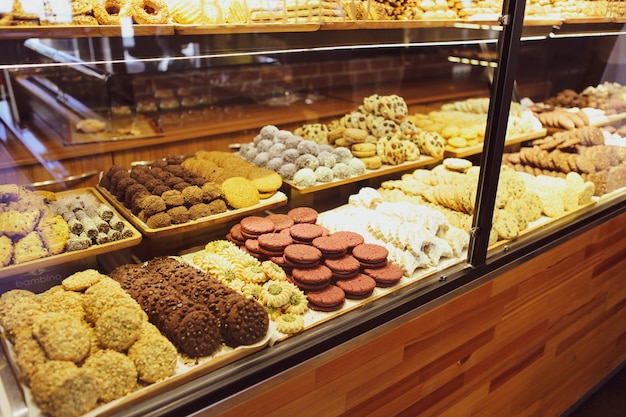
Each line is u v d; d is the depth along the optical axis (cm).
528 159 268
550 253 219
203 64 288
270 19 167
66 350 115
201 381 125
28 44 129
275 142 253
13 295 138
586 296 254
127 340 124
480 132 268
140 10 144
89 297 136
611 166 265
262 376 131
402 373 172
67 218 170
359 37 187
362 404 163
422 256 182
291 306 155
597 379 292
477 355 202
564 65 346
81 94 255
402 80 341
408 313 166
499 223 203
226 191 200
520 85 325
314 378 144
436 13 204
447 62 313
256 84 336
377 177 244
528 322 222
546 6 241
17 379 113
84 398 108
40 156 219
